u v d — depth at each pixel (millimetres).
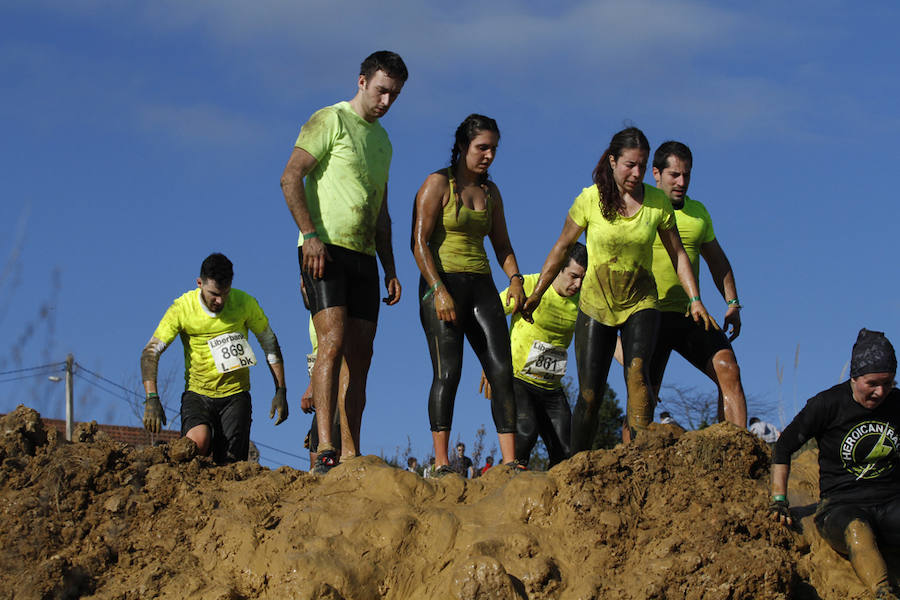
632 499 7848
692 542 7453
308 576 7223
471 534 7578
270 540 7551
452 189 9305
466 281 9305
